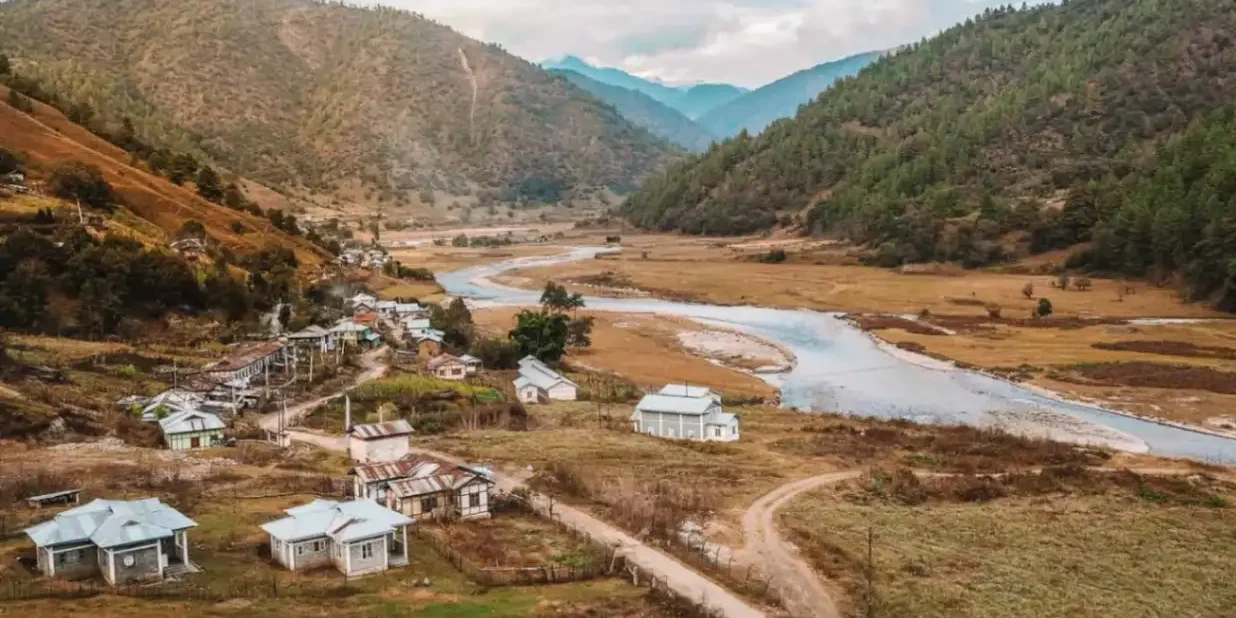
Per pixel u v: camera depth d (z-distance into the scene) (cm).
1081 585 5231
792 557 5522
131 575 4297
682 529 5894
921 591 5041
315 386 10056
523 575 4756
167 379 9250
